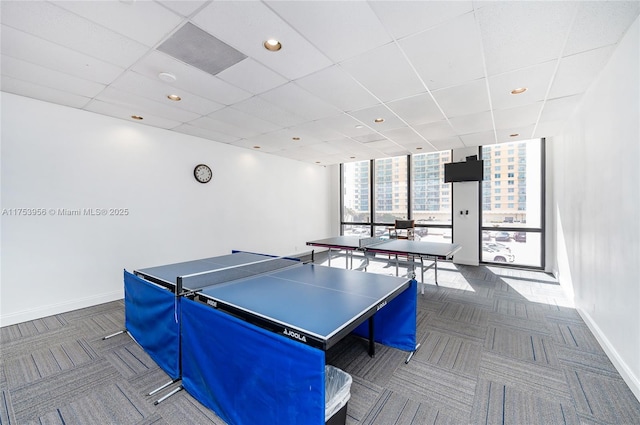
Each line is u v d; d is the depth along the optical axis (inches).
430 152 246.4
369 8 68.5
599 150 103.0
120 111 141.1
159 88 114.6
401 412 70.1
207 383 70.4
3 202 118.6
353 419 67.6
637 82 74.4
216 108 136.7
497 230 233.5
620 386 78.9
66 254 135.3
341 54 89.4
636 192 75.5
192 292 83.0
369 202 302.0
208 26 75.7
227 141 203.5
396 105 132.6
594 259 109.7
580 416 68.1
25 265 123.9
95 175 143.9
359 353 98.8
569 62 94.3
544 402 73.1
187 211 184.9
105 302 147.3
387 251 155.8
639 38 72.7
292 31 77.9
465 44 84.0
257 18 72.4
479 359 94.0
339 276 104.3
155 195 168.1
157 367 89.4
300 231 284.4
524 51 87.7
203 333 71.3
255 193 234.8
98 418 68.2
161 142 171.0
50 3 66.4
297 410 53.0
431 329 117.1
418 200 272.5
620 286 85.4
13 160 120.6
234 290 85.6
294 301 75.3
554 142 198.2
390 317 103.0
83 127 139.6
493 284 182.7
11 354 97.4
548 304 145.9
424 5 67.5
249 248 229.0
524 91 117.3
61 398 75.2
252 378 60.0
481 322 123.7
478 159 233.8
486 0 65.9
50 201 130.3
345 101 128.0
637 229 74.9
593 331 109.7
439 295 160.9
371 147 224.1
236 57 91.4
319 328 58.6
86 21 73.4
